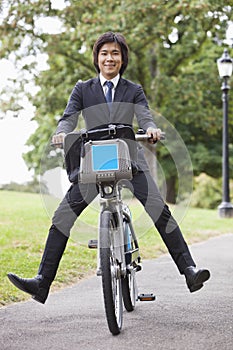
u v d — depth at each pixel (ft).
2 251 31.17
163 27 61.72
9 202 61.11
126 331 16.30
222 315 18.17
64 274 25.49
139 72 72.28
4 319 17.84
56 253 16.57
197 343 15.08
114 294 16.15
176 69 76.95
